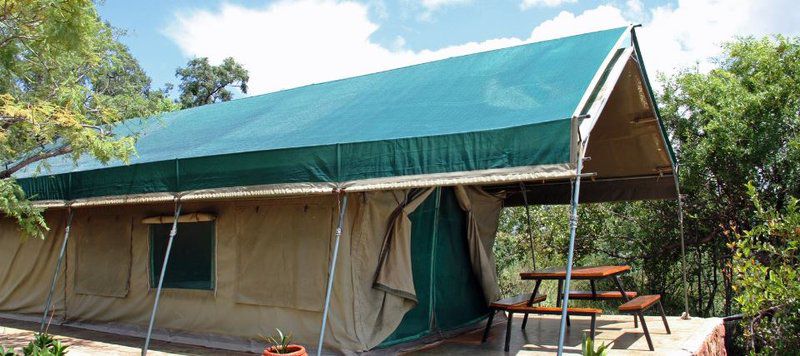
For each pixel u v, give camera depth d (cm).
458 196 710
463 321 703
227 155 554
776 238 809
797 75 838
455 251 708
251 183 535
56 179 695
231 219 636
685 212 956
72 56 645
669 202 982
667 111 972
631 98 602
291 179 512
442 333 656
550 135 398
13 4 544
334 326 545
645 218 1009
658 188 747
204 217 645
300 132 597
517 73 573
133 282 708
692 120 959
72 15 547
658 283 1042
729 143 845
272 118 730
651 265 1030
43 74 642
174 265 675
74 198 674
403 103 600
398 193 595
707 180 926
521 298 641
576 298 634
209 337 632
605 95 470
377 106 623
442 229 686
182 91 2755
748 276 614
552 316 791
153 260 696
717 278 1030
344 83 825
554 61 569
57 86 621
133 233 719
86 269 755
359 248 558
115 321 720
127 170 626
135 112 773
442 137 443
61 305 774
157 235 698
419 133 465
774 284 572
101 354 587
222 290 631
